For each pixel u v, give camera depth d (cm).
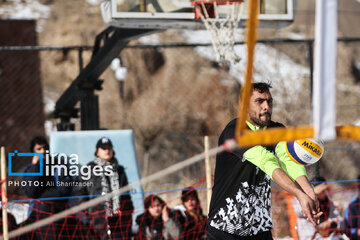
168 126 3278
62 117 2175
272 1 1569
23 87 3222
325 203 1448
